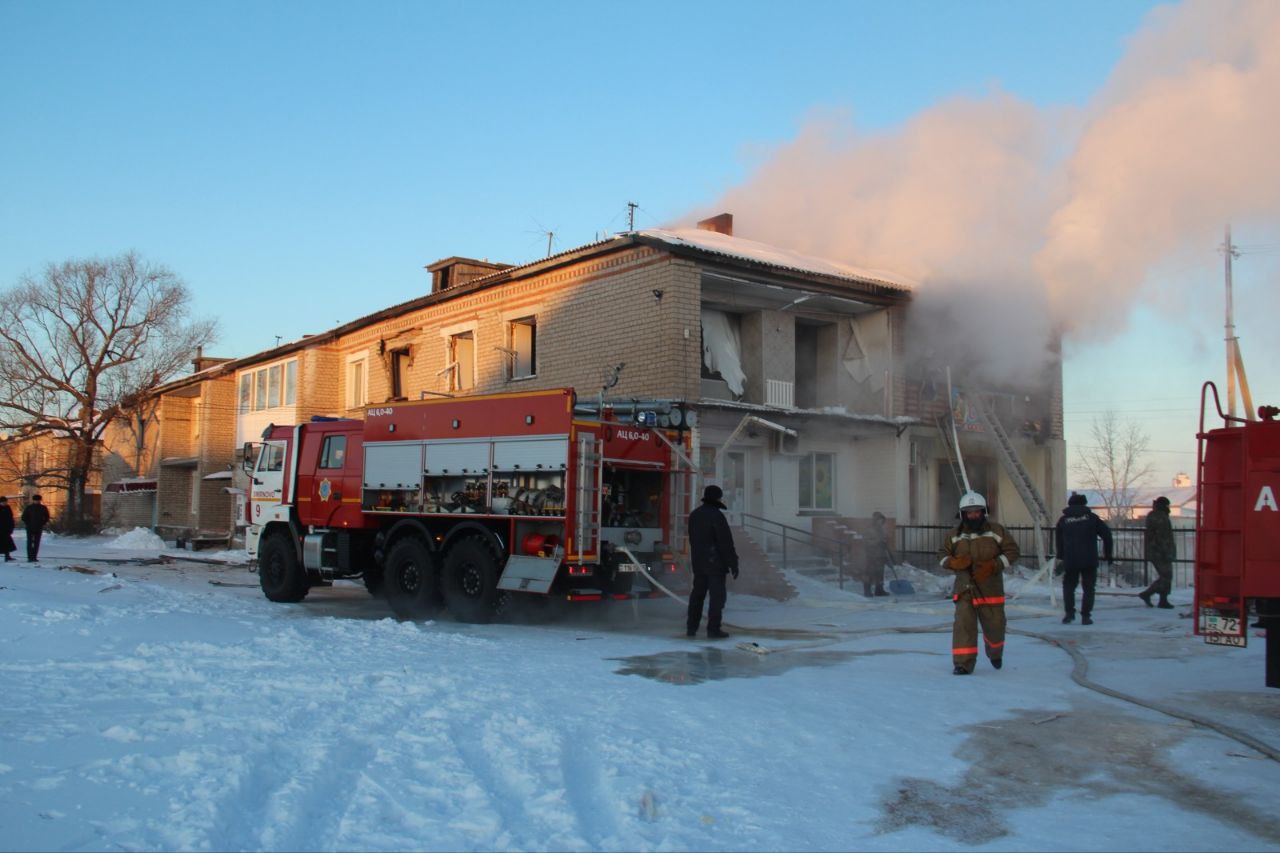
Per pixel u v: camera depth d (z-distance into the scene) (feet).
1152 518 47.50
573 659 29.71
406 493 43.83
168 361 127.95
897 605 48.65
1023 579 60.23
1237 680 27.58
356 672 25.63
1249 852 14.43
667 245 54.44
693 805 15.83
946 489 69.72
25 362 125.29
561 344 62.90
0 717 19.44
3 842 12.44
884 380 64.80
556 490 38.22
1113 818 15.99
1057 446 75.46
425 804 15.05
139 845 12.62
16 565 64.85
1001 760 19.31
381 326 83.61
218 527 111.86
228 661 27.35
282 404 98.32
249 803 14.82
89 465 130.11
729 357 62.64
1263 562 21.61
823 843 14.56
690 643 34.68
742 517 58.13
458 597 40.78
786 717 21.85
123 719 19.35
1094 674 28.43
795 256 66.03
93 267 125.49
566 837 14.03
